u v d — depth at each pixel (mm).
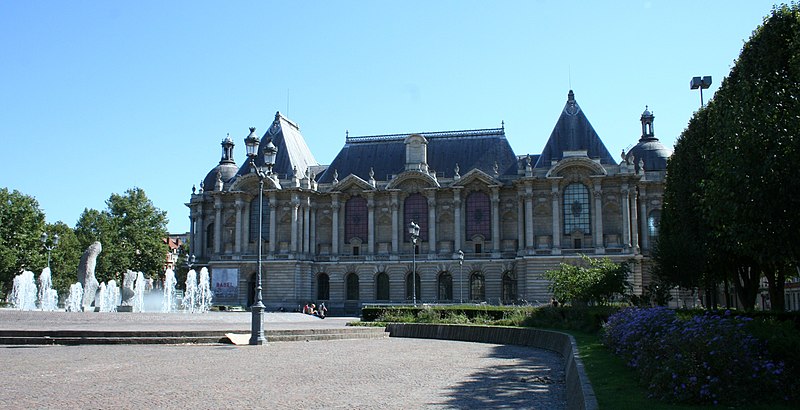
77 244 144250
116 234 148500
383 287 122875
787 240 41875
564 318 57500
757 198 41406
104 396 24719
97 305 86375
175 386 27359
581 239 110812
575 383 23750
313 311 108562
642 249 114562
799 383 20203
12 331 46438
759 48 50562
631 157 110812
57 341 45625
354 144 133375
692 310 48656
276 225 123688
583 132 115812
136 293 93875
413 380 30125
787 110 42625
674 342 21703
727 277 69562
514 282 116938
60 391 25844
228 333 50094
